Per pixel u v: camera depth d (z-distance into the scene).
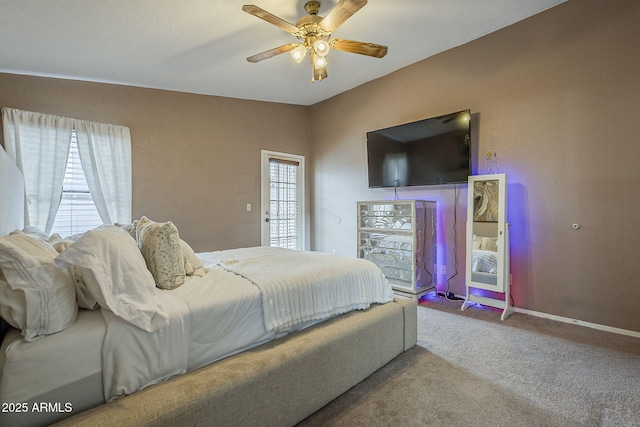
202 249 4.21
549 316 2.87
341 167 4.88
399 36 3.14
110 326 1.11
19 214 2.65
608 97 2.52
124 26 2.40
